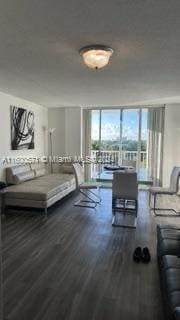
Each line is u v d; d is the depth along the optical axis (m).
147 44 2.41
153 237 3.51
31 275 2.51
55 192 4.81
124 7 1.75
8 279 2.43
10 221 4.12
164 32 2.15
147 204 5.22
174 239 2.43
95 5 1.73
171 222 4.13
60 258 2.87
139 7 1.75
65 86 4.31
